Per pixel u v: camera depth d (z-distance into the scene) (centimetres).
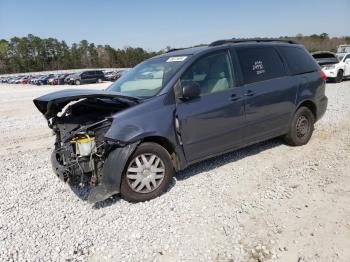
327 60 1928
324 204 378
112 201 415
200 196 418
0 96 2450
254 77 514
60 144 450
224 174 486
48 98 389
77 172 390
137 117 398
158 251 313
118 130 384
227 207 386
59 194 450
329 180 441
